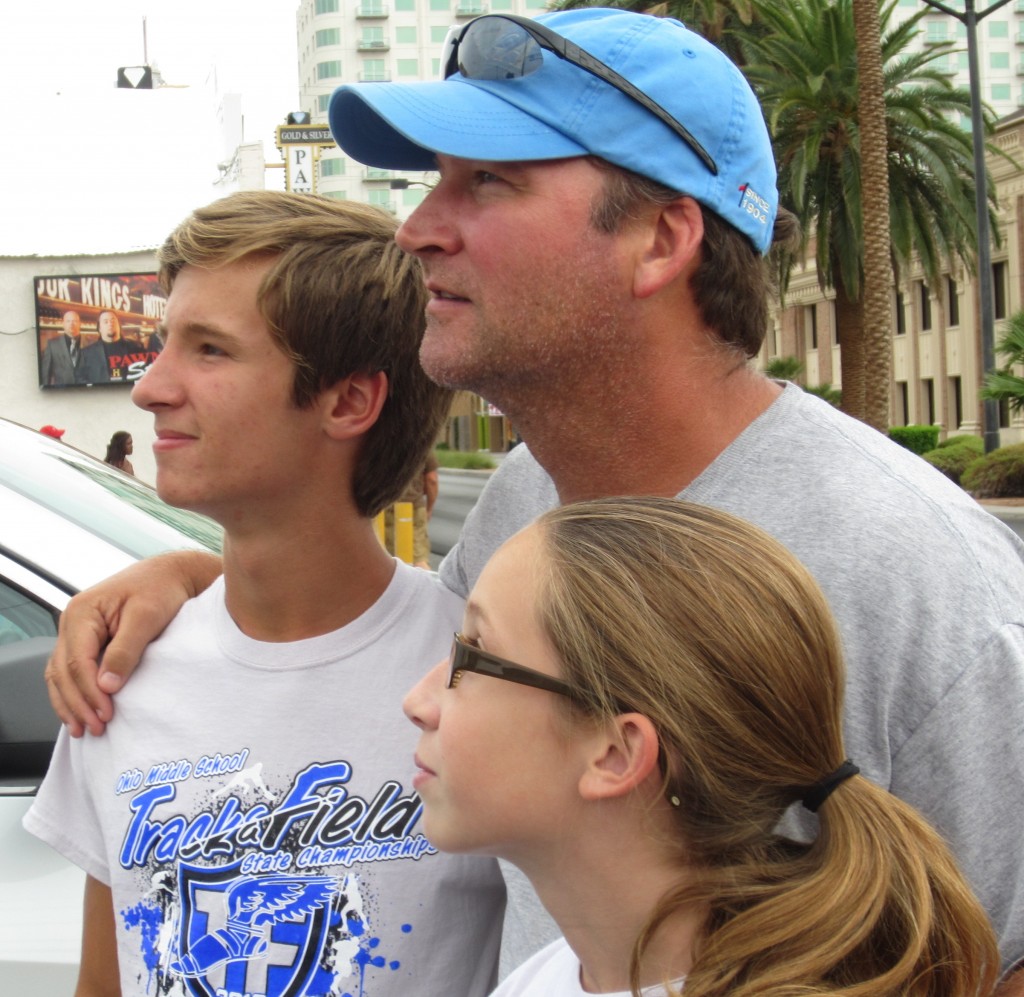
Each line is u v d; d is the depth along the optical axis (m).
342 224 1.59
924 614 1.26
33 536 2.06
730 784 1.02
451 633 1.67
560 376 1.46
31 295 12.92
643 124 1.43
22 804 1.89
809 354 43.81
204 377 1.54
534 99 1.42
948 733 1.25
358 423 1.59
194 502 1.56
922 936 0.97
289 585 1.61
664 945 1.05
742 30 19.23
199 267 1.54
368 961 1.52
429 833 1.14
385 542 7.72
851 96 18.03
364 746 1.58
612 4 16.78
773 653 1.02
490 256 1.43
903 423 42.62
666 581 1.04
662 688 1.01
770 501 1.40
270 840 1.55
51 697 1.67
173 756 1.59
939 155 19.06
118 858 1.58
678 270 1.44
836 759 1.07
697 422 1.49
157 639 1.69
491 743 1.08
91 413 13.17
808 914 0.98
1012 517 19.48
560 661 1.05
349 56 90.50
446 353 1.48
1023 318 22.41
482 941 1.61
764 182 1.54
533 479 1.75
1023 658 1.24
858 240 18.78
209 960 1.52
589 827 1.07
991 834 1.23
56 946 1.75
